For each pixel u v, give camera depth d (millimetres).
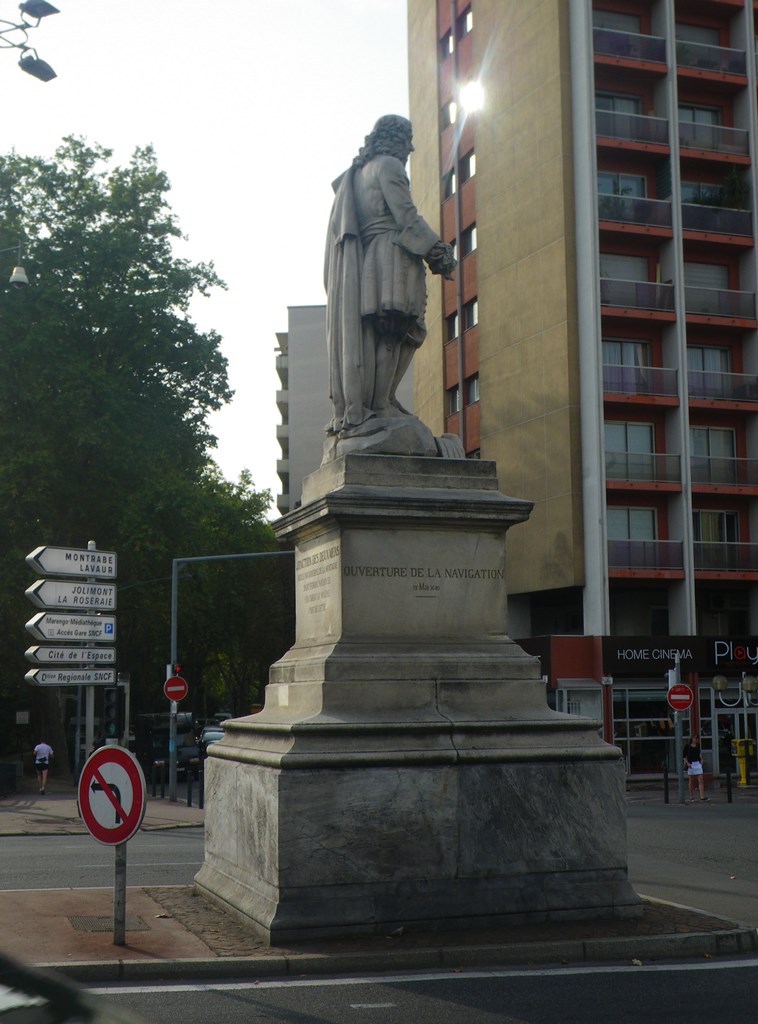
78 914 10016
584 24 40406
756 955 8758
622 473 40125
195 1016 6992
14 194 41438
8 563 39156
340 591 9836
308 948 8445
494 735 9547
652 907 10086
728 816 24828
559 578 39875
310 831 8875
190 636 49750
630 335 41375
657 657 39281
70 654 19062
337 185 11617
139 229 42125
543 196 41031
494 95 44031
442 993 7551
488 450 43594
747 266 43062
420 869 9055
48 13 14555
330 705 9430
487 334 43875
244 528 63531
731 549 41438
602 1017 6957
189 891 11273
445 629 10055
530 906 9211
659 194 42344
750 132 43062
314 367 78125
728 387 42156
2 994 2885
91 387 38969
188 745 47188
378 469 10164
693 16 43656
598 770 9656
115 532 41719
